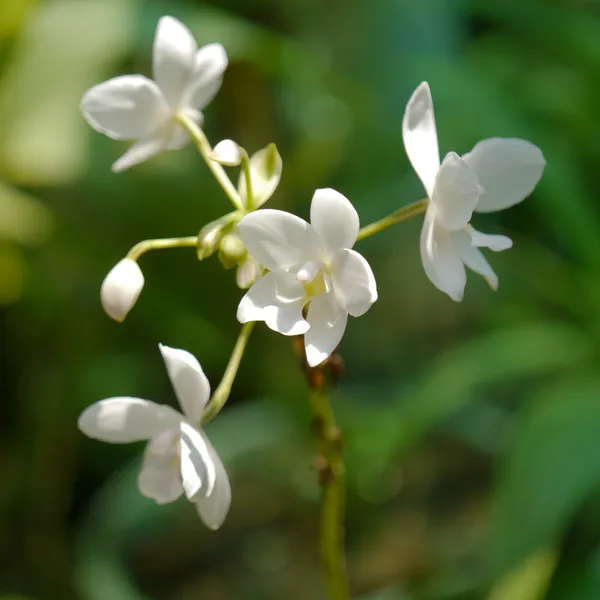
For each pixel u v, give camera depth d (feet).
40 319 3.82
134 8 3.26
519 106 3.45
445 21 3.71
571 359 2.98
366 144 3.84
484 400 3.65
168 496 2.32
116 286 2.29
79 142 3.40
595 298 3.01
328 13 3.82
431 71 3.28
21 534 3.60
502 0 3.67
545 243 3.85
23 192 3.72
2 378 3.91
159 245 2.31
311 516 3.28
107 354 3.97
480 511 3.19
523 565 2.53
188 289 3.76
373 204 3.82
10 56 3.25
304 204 4.13
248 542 3.17
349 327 4.26
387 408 3.24
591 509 2.60
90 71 3.26
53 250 3.68
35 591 3.41
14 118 3.26
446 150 3.43
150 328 3.91
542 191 2.93
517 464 2.60
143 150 2.41
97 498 3.52
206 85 2.41
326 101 4.32
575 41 3.44
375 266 4.39
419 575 2.85
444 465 3.54
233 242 2.29
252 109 3.89
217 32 3.18
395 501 3.31
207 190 3.86
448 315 4.25
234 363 2.30
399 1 3.66
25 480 3.67
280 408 3.46
